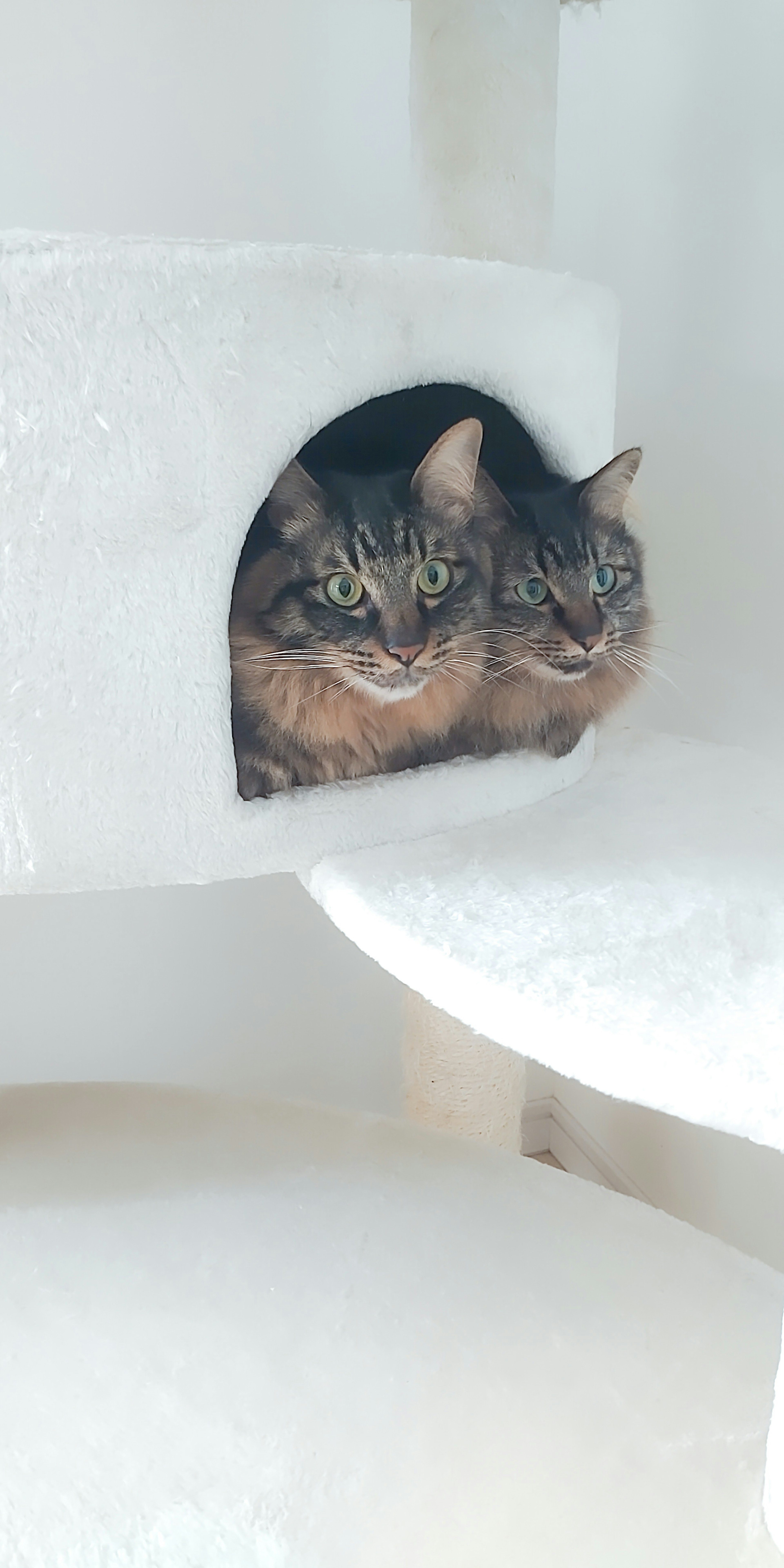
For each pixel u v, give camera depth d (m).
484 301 0.83
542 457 1.00
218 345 0.72
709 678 1.36
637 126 1.43
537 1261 0.90
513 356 0.87
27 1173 0.98
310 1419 0.75
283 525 0.87
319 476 0.90
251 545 0.89
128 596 0.75
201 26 1.32
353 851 0.88
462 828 0.94
